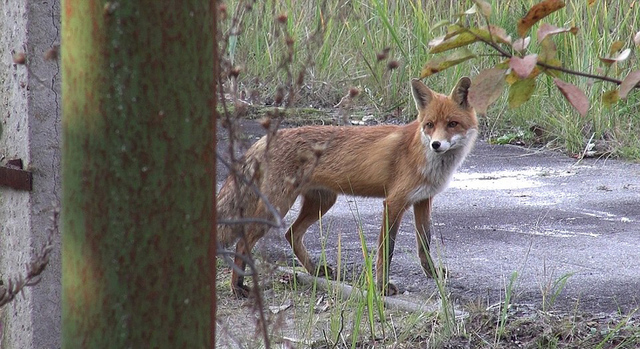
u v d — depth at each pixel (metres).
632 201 15.15
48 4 7.25
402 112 21.69
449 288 10.38
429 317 9.06
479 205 14.95
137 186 3.02
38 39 7.26
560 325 8.61
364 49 23.06
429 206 11.37
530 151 19.44
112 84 2.98
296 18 22.41
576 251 12.05
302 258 11.19
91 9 2.97
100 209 3.04
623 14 21.45
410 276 11.12
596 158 18.83
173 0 3.00
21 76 7.34
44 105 7.40
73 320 3.15
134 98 2.99
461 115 11.14
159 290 3.09
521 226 13.55
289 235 11.23
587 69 19.56
